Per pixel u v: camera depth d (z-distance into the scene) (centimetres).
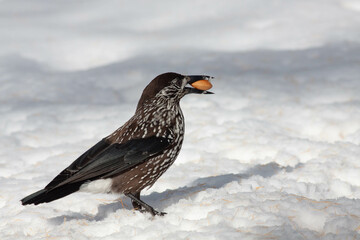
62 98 1847
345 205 893
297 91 1756
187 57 2211
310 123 1500
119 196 1100
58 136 1533
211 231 846
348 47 2217
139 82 1975
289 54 2167
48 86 1955
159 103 998
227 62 2122
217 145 1375
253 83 1853
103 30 2591
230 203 935
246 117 1577
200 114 1603
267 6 2823
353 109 1545
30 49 2361
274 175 1170
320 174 1148
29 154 1410
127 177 962
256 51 2244
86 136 1538
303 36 2406
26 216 1012
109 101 1825
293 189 1066
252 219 869
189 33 2522
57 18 2773
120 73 2059
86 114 1686
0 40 2458
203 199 976
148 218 953
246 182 1109
